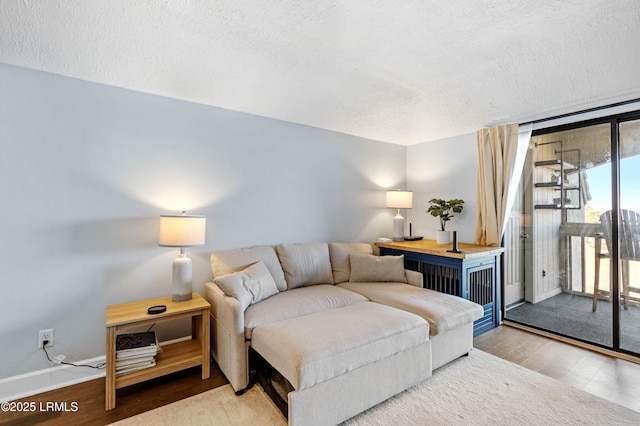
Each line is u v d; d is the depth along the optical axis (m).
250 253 2.71
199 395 1.94
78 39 1.77
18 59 1.90
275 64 2.15
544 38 1.89
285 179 3.15
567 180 2.84
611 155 2.56
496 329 3.04
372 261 3.09
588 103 2.52
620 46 1.89
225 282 2.16
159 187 2.46
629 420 1.67
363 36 1.85
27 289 1.98
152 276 2.42
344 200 3.64
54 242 2.06
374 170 3.91
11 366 1.93
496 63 2.20
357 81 2.46
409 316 2.06
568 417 1.70
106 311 2.06
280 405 1.78
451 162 3.68
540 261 3.03
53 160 2.05
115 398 1.83
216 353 2.29
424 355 2.04
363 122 3.31
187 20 1.66
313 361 1.54
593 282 2.68
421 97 2.79
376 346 1.76
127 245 2.32
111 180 2.26
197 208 2.63
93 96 2.19
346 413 1.67
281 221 3.13
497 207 3.14
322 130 3.44
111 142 2.26
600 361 2.36
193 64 2.09
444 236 3.32
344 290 2.71
